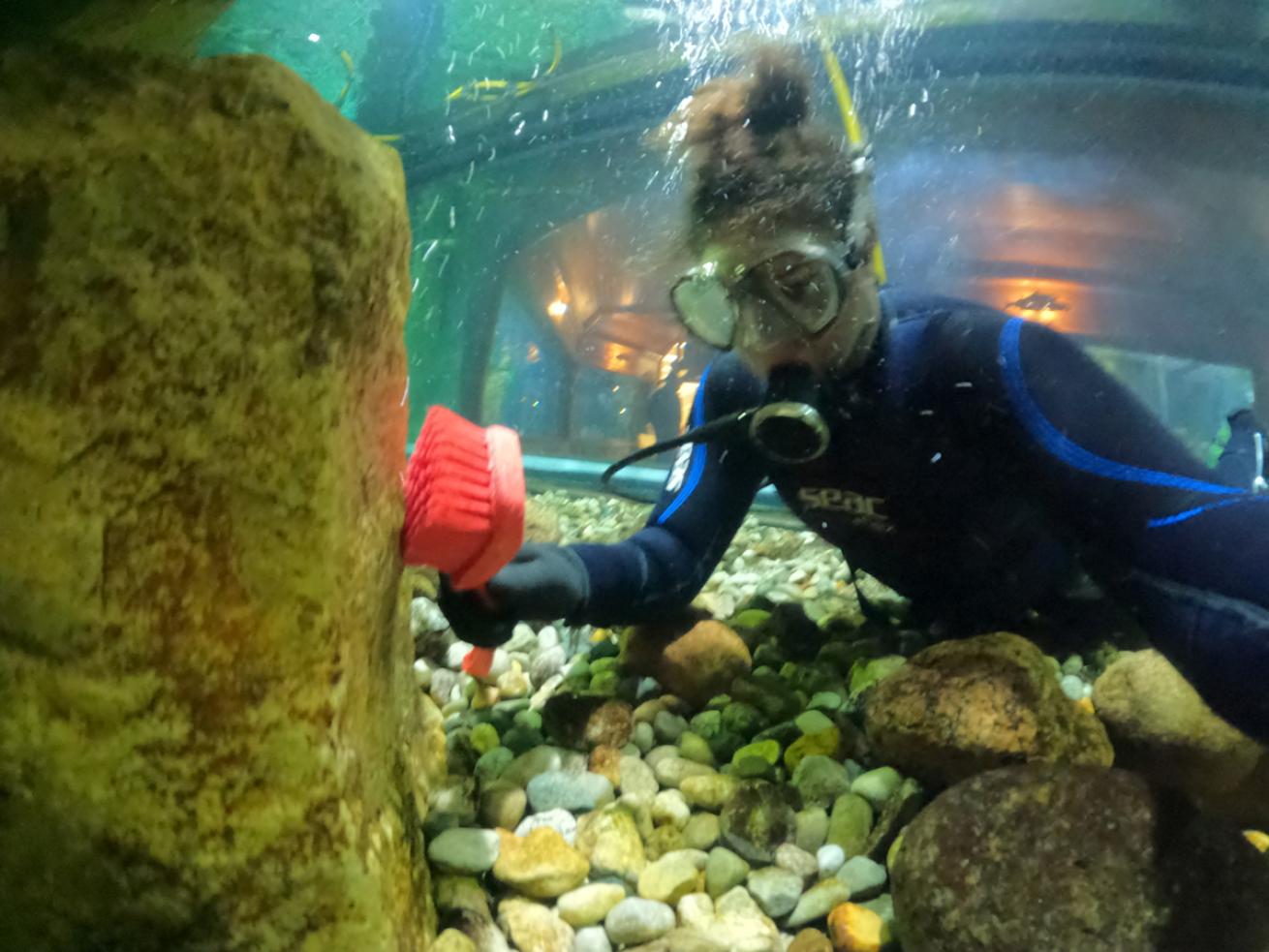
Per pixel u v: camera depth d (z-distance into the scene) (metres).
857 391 1.96
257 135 0.93
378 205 1.04
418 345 10.65
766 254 1.73
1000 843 1.22
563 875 1.39
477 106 8.52
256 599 0.91
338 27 8.38
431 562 1.31
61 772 0.85
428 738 1.71
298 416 0.94
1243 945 1.12
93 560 0.85
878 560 2.34
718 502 2.30
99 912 0.89
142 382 0.87
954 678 1.71
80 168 0.86
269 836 0.90
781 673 2.36
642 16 8.73
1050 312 8.77
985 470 1.99
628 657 2.28
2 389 0.83
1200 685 1.44
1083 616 2.34
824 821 1.61
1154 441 1.62
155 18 1.19
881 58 6.51
